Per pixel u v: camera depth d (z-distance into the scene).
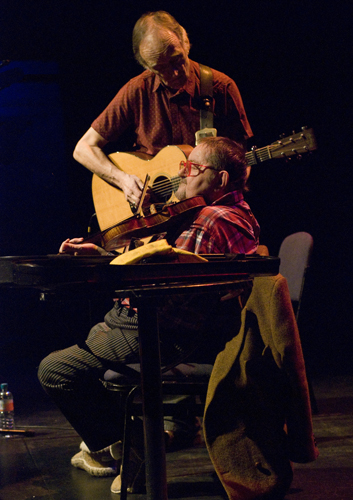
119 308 2.84
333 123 7.39
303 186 7.97
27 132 8.16
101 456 3.26
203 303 2.47
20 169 8.27
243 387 2.35
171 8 7.05
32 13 6.98
